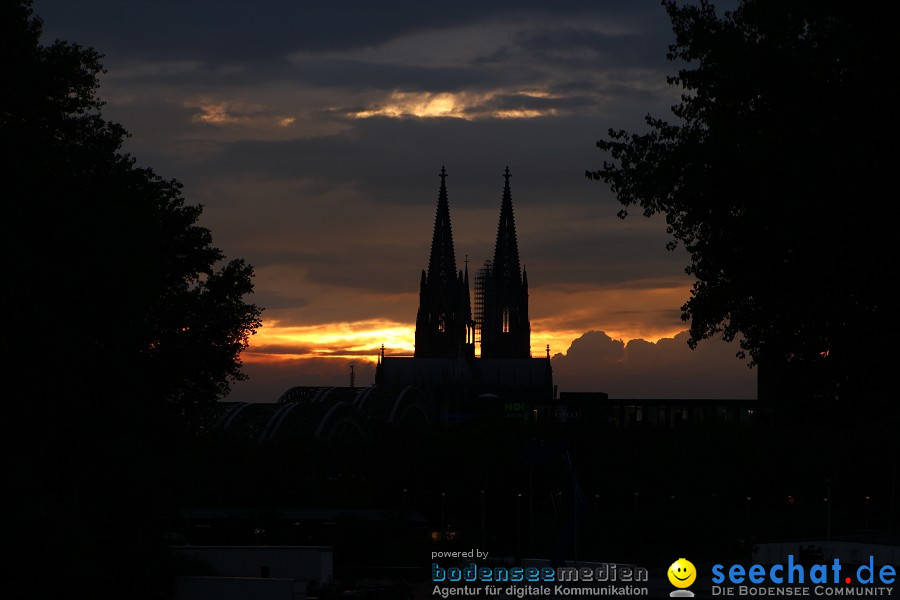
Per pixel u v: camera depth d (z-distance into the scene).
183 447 96.12
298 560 85.62
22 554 61.34
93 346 72.50
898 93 48.03
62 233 65.75
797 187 48.97
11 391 62.91
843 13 49.78
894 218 48.53
